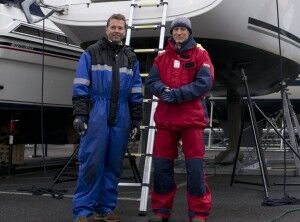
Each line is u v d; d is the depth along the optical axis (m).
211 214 4.39
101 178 3.82
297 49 7.12
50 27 7.88
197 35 5.62
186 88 3.72
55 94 8.18
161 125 3.89
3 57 7.20
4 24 7.19
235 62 6.30
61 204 4.89
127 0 5.57
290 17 6.71
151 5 5.33
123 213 4.40
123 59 3.86
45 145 9.59
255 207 4.75
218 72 6.80
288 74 7.76
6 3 7.27
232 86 7.81
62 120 8.96
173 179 3.96
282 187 6.20
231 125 8.36
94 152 3.71
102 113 3.73
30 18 6.17
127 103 3.91
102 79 3.77
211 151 12.84
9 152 7.67
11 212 4.47
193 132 3.80
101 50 3.82
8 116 8.12
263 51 6.24
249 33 5.86
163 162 3.91
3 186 6.31
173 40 3.94
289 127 7.21
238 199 5.23
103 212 3.93
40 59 7.76
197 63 3.85
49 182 6.79
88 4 5.78
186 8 5.31
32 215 4.34
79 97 3.72
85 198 3.75
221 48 5.87
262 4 5.89
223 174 7.79
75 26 5.87
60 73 8.21
